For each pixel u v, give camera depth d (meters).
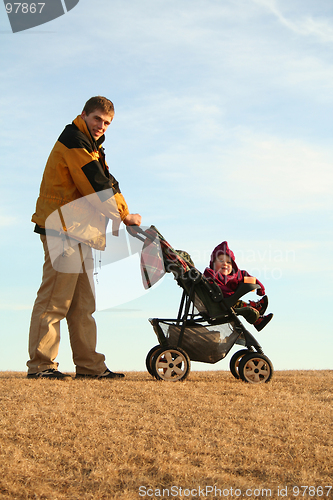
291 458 2.76
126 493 2.41
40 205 4.63
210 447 2.87
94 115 4.57
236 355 5.17
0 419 3.17
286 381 4.81
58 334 4.59
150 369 4.97
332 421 3.35
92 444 2.88
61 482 2.52
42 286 4.62
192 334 4.77
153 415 3.37
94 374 4.73
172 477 2.54
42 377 4.39
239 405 3.67
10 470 2.58
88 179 4.41
